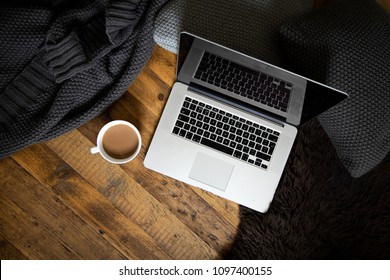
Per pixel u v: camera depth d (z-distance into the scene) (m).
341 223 0.98
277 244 0.97
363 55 0.85
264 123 0.95
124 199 0.97
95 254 0.98
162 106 0.99
